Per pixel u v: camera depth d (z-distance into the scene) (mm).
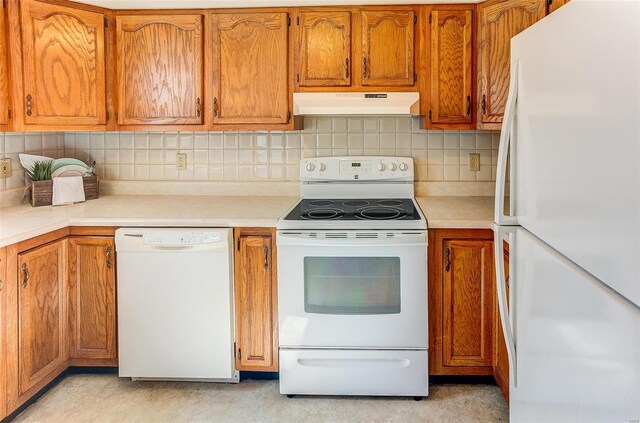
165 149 3086
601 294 829
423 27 2590
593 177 859
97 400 2332
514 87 1329
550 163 1074
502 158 1364
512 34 2398
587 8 876
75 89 2533
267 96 2676
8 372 2018
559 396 1026
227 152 3066
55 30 2439
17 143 2709
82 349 2459
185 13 2658
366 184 2936
